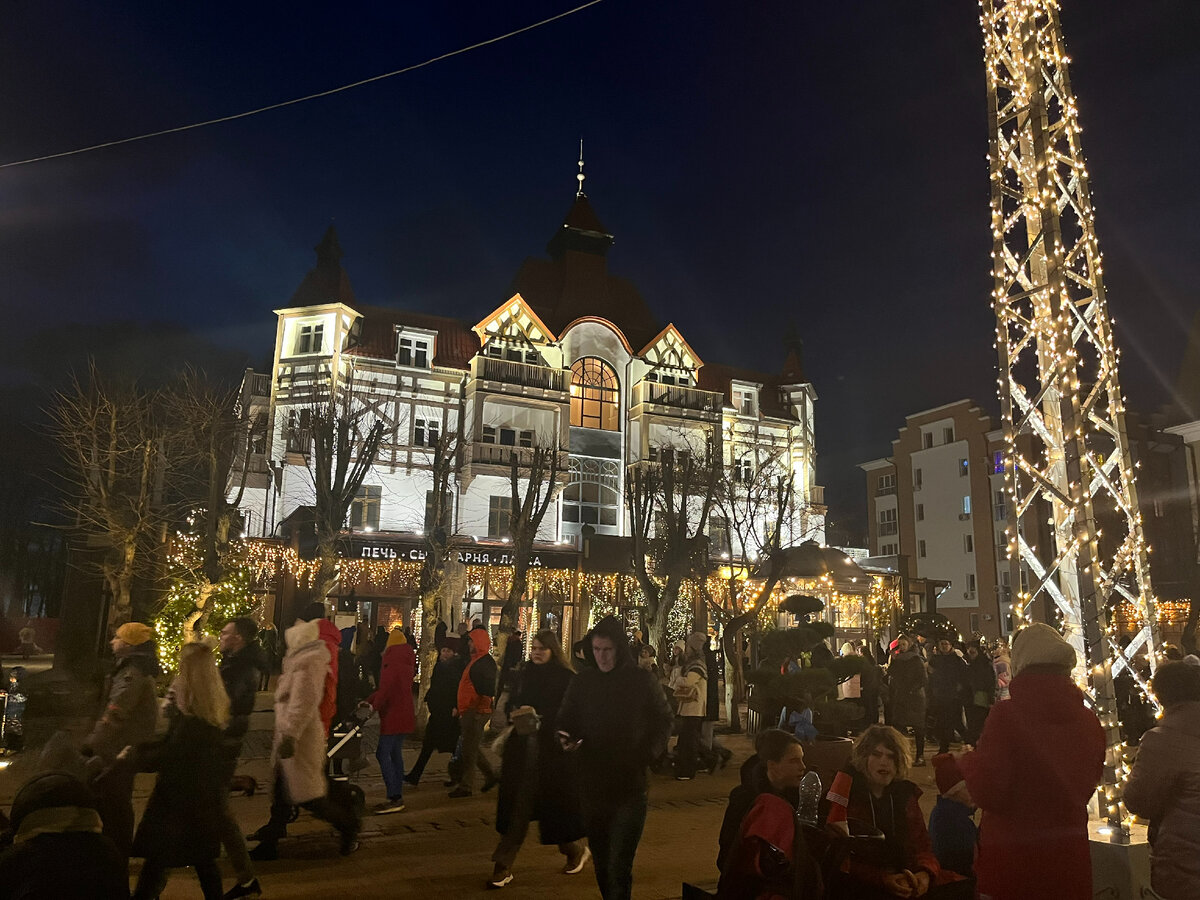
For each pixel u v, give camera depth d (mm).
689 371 46125
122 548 18109
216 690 5250
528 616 29875
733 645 18172
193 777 5059
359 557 27922
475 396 39250
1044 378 6500
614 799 5195
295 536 25078
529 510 21359
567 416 41000
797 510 42969
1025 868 3662
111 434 19391
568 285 47469
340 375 37219
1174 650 11562
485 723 9758
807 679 9070
